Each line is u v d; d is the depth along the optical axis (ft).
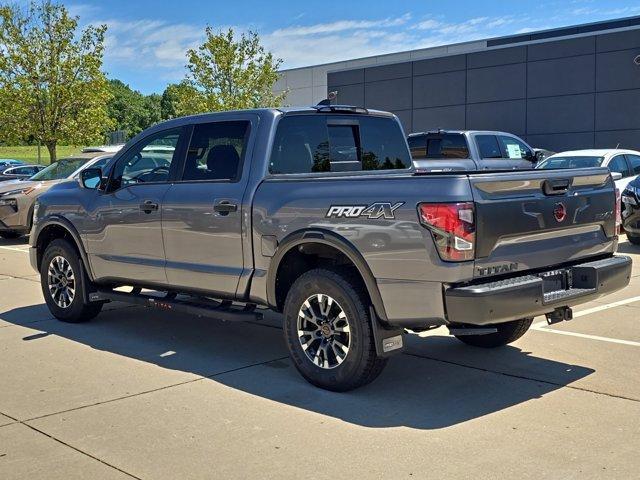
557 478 12.96
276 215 18.52
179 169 21.65
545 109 84.17
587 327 24.22
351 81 101.81
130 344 22.77
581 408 16.55
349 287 17.07
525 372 19.35
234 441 14.83
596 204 18.67
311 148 20.63
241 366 20.26
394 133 23.09
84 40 90.33
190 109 115.75
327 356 17.81
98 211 23.57
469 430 15.29
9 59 87.66
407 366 20.04
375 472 13.29
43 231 25.93
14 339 23.44
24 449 14.52
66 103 89.81
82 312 24.99
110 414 16.47
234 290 19.74
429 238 15.70
